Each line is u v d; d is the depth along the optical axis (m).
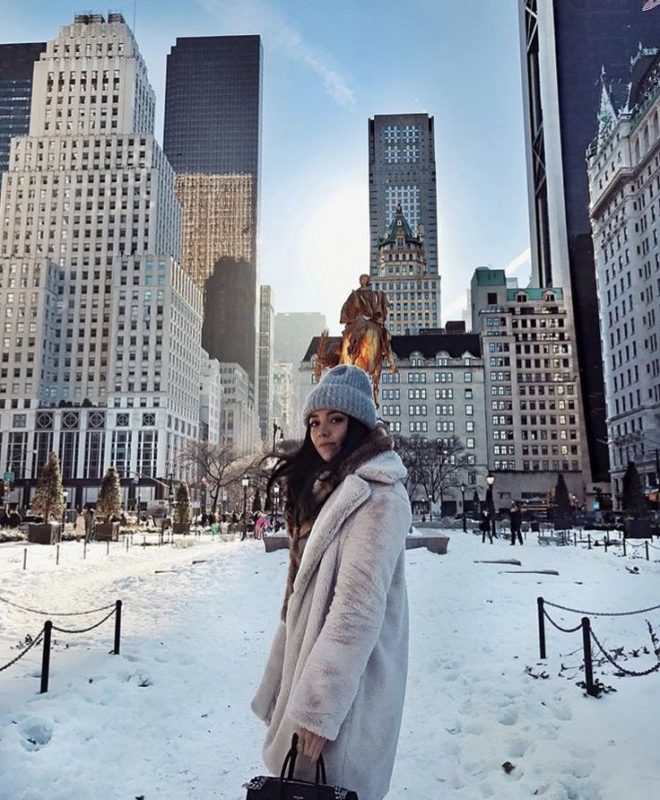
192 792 4.63
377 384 18.25
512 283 139.12
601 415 114.81
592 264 120.69
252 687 7.33
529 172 159.12
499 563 19.91
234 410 186.88
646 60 116.06
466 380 118.56
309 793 2.21
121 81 151.88
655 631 10.30
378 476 2.77
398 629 2.79
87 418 124.38
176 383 132.75
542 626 8.61
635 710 6.20
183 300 139.50
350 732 2.46
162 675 7.60
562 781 4.69
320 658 2.38
